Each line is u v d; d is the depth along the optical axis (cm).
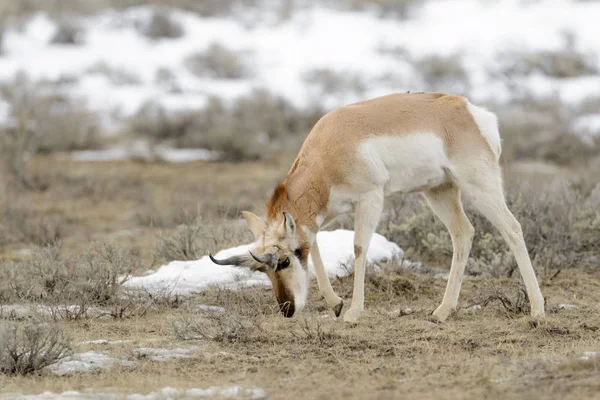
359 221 3331
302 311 3616
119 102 11806
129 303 3650
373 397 2380
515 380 2527
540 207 4800
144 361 2895
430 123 3372
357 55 13725
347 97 12212
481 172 3381
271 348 3042
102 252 4300
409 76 12888
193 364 2855
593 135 10294
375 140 3319
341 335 3156
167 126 10975
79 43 13850
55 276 3912
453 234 3553
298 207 3306
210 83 12794
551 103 11881
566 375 2538
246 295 3772
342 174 3312
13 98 11144
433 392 2423
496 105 11719
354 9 15950
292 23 15162
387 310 3631
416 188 3428
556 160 9681
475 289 3872
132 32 14425
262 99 11825
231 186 7975
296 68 13338
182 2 15788
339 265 4106
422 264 4381
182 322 3281
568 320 3362
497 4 16025
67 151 10219
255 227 3306
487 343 3039
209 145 10344
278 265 3222
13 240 5619
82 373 2764
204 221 5484
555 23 15088
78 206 7044
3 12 14650
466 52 13875
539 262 4328
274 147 10444
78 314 3500
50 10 15025
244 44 14238
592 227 4622
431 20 15375
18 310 3641
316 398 2408
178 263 4294
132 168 9200
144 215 6344
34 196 7519
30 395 2511
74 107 11100
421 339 3116
